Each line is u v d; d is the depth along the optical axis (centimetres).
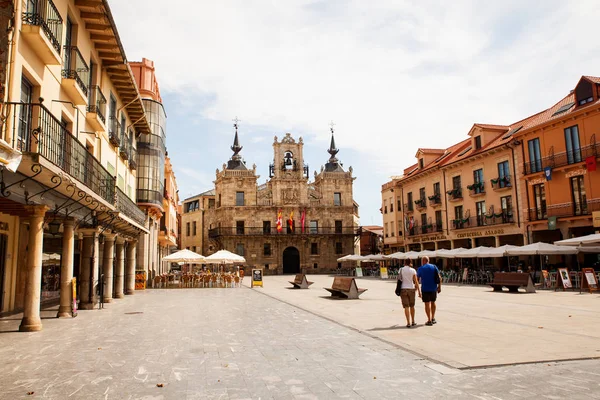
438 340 1053
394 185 5941
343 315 1588
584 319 1375
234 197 7338
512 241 3934
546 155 3384
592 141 3019
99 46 1873
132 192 2881
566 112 3288
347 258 5497
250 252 7231
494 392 650
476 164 4231
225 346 1021
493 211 3988
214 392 665
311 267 7412
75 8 1562
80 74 1608
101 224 1878
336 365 827
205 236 8156
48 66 1327
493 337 1082
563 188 3256
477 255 3212
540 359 840
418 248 5447
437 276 1316
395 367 805
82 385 704
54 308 1859
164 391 670
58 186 1221
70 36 1566
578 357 852
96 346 1027
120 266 2517
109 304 2112
